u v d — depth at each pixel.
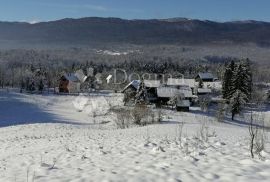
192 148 15.51
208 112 91.19
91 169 12.55
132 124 52.88
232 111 81.38
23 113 95.00
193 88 127.44
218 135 24.77
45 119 81.75
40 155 16.52
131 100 88.94
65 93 159.38
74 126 49.06
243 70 83.88
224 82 109.06
